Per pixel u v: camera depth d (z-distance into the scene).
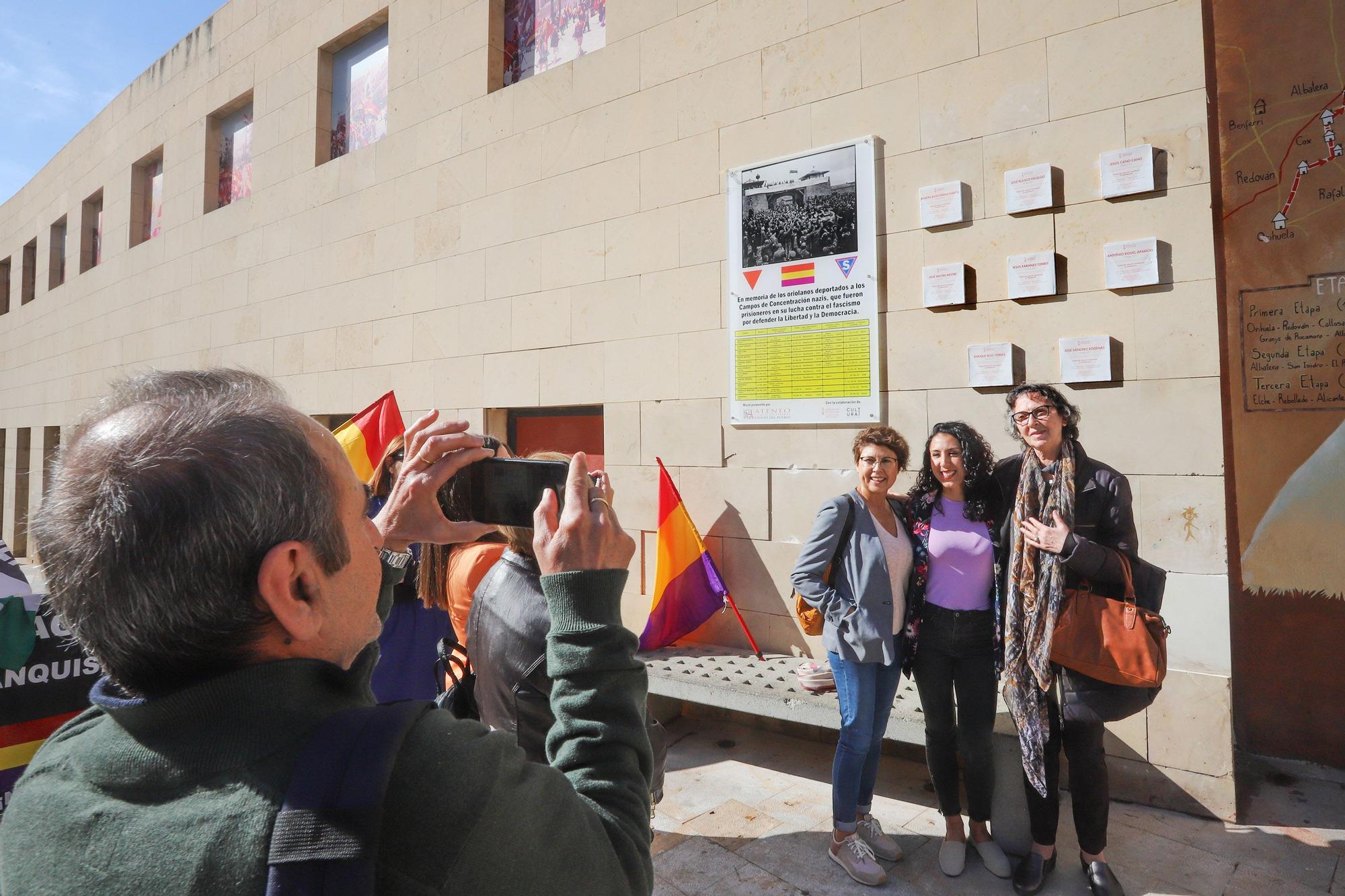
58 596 0.61
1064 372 3.35
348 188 6.47
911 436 3.75
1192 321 3.12
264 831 0.54
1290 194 3.41
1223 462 3.07
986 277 3.57
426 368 5.82
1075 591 2.53
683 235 4.51
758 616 4.20
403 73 6.07
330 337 6.58
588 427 5.11
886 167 3.85
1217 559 3.07
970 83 3.63
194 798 0.58
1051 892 2.65
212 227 7.99
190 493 0.59
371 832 0.54
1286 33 3.39
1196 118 3.12
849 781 2.78
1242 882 2.69
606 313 4.83
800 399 4.06
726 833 3.14
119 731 0.64
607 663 0.85
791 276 4.09
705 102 4.45
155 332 8.86
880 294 3.84
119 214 9.85
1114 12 3.30
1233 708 3.57
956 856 2.80
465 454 1.06
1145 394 3.21
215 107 8.09
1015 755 2.89
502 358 5.35
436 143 5.80
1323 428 3.38
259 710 0.61
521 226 5.27
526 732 1.46
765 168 4.19
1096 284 3.32
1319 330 3.37
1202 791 3.10
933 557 2.76
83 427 0.66
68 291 11.04
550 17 5.44
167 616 0.59
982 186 3.59
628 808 0.79
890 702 2.84
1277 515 3.50
